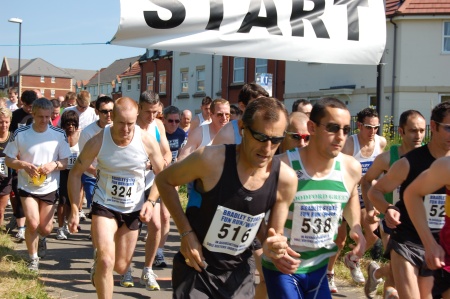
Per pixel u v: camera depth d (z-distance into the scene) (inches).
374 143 245.6
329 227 146.3
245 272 133.0
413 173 158.9
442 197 161.2
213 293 129.5
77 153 335.9
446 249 142.1
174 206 126.0
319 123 140.3
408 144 194.9
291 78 1083.9
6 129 298.0
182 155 252.2
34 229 252.4
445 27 912.3
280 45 254.1
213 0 243.9
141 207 201.0
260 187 123.0
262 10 251.1
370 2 266.5
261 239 138.8
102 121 278.5
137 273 265.3
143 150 196.1
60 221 340.8
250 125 116.0
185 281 129.8
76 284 242.8
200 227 125.4
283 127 116.3
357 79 958.4
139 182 198.5
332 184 144.2
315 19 259.1
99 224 189.0
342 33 262.4
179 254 133.3
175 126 332.2
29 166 246.5
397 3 940.0
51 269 267.3
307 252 146.3
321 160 142.8
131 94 1863.9
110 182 194.1
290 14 255.4
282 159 145.3
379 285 242.2
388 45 934.4
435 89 914.1
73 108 428.5
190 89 1400.1
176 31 241.4
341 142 139.9
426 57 914.7
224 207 122.4
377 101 342.6
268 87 399.9
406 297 158.2
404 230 162.7
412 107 922.7
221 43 246.2
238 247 127.7
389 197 210.5
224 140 203.3
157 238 235.5
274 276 143.3
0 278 231.9
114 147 192.1
